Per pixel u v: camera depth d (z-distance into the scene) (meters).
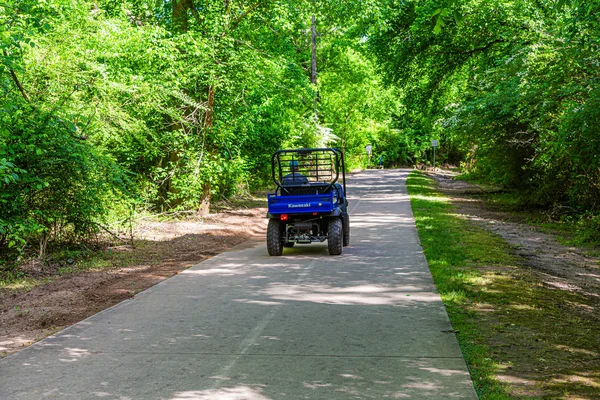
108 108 14.18
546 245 13.46
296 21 21.31
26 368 5.58
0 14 10.77
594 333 6.55
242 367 5.52
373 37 33.53
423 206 22.47
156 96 16.27
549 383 4.98
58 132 11.48
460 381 5.06
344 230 13.55
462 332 6.53
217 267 11.30
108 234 15.30
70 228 13.20
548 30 19.05
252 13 20.27
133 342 6.40
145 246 14.16
